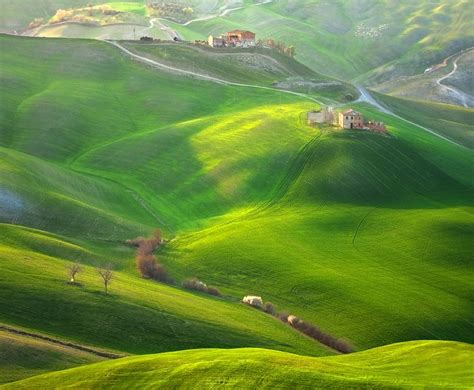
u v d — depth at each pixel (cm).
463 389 6134
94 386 6638
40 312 9019
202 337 9406
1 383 6906
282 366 6656
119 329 9056
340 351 10456
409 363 7938
